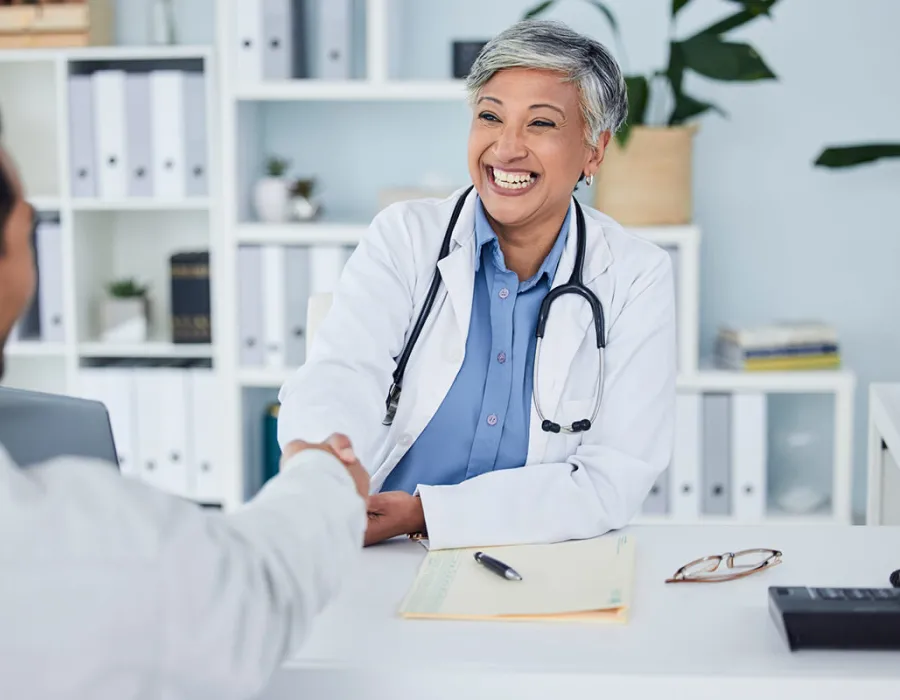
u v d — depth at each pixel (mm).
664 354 1522
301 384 1366
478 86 1465
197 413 3074
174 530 732
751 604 1125
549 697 960
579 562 1227
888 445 1617
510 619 1082
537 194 1461
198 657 738
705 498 2949
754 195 3146
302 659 986
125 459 3098
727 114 3104
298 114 3207
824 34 3078
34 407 1116
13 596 683
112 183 3037
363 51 3166
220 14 2895
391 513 1322
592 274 1541
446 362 1518
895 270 3150
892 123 3098
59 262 3076
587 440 1497
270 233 2949
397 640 1032
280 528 835
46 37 3041
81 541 697
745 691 951
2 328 757
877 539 1325
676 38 3098
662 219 2859
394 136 3205
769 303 3184
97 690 709
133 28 3234
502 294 1524
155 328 3314
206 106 3006
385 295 1498
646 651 1008
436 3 3129
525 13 2896
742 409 2908
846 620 1004
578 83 1437
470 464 1516
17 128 3303
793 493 3025
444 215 1588
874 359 3184
